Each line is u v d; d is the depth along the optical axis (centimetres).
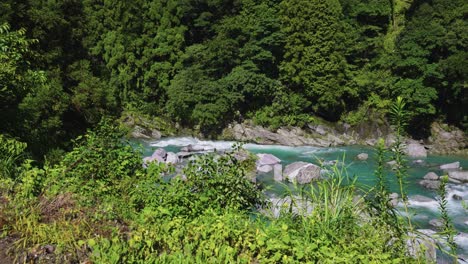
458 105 3588
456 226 1388
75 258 435
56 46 1454
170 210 594
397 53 3694
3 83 852
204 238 486
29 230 466
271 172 2172
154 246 480
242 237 487
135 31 4103
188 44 4462
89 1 4062
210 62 3828
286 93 3791
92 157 744
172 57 3988
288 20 3862
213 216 570
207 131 3638
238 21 3984
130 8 4059
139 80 3988
